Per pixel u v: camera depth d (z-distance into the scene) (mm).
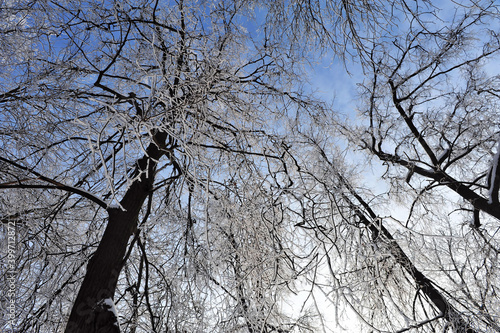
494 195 7156
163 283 5523
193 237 5266
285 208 5180
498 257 6957
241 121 5625
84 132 3203
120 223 4137
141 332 5840
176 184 5574
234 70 5488
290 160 5719
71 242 6129
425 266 6859
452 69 7879
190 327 5125
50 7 4973
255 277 4918
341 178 6543
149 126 3344
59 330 4969
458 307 6594
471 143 8328
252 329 4711
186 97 4434
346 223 5074
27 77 5152
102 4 5008
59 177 5840
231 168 5727
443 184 7539
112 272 3830
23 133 5371
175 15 5305
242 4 5559
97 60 5426
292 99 6070
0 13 5074
